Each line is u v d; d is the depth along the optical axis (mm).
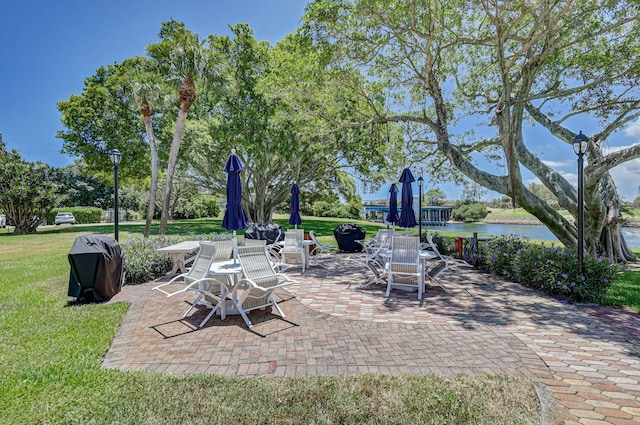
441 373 2816
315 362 3055
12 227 25547
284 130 14891
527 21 8922
